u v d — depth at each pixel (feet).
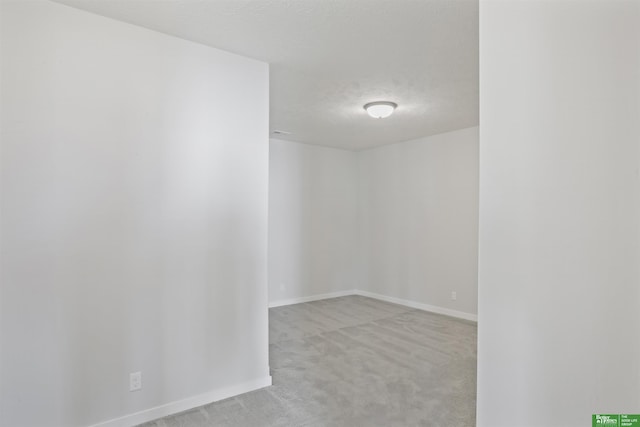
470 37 7.52
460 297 15.15
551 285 3.17
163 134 7.43
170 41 7.52
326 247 18.97
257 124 8.74
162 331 7.38
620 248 2.75
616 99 2.77
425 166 16.63
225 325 8.18
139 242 7.13
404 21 6.90
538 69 3.26
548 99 3.19
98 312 6.70
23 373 6.00
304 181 18.17
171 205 7.50
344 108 12.29
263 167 8.84
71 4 6.37
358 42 7.77
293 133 15.96
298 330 13.28
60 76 6.36
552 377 3.16
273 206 17.11
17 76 6.00
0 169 5.85
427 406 7.80
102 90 6.76
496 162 3.59
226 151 8.25
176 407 7.50
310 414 7.47
